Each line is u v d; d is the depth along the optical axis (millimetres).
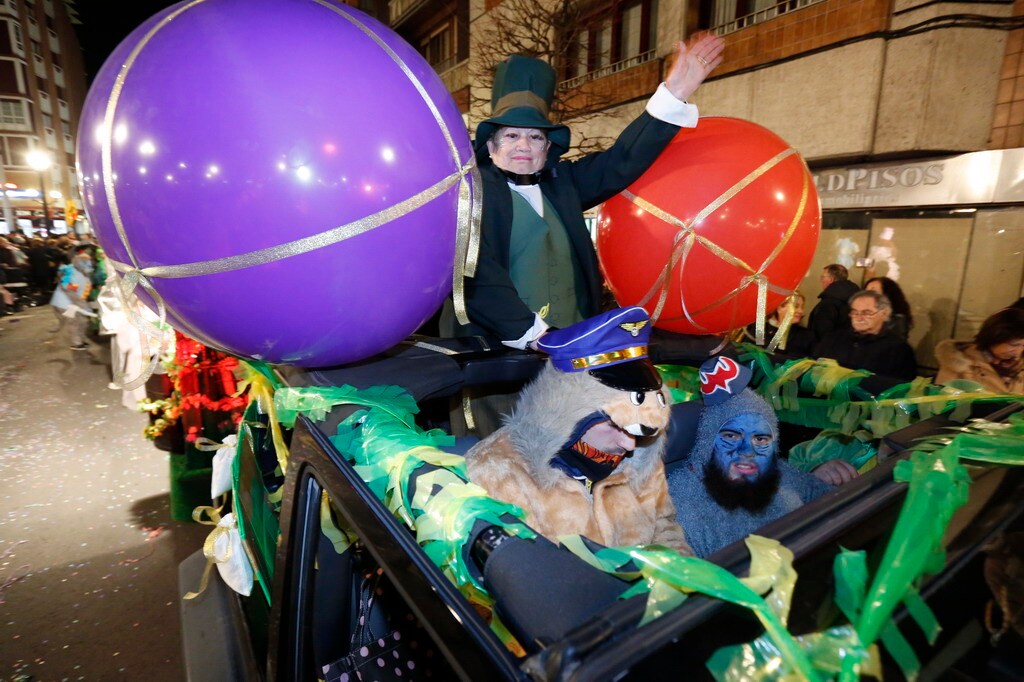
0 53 39000
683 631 562
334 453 1021
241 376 1826
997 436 1048
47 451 4949
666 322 1759
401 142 1047
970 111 4941
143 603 2943
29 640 2682
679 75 1574
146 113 961
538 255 1888
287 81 970
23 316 13438
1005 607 824
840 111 5633
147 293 1108
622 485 1509
